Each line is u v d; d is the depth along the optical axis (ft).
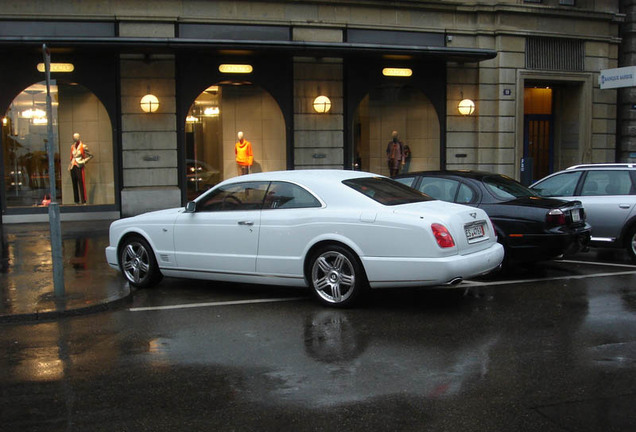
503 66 61.52
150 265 28.58
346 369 17.35
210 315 23.80
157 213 29.07
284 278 25.35
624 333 20.61
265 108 56.95
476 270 23.35
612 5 66.54
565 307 24.22
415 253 22.66
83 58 52.29
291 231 24.90
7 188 51.85
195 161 55.31
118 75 52.85
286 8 55.47
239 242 26.16
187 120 54.90
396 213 23.18
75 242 42.22
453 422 13.82
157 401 15.30
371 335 20.65
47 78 26.04
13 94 51.37
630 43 67.97
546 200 30.07
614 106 67.26
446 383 16.17
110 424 14.02
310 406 14.80
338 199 24.49
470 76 61.46
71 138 53.16
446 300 25.58
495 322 22.08
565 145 68.13
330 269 24.41
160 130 53.67
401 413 14.32
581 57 65.21
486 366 17.44
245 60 55.67
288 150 57.11
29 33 50.42
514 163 62.64
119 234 29.58
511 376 16.63
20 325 22.86
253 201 26.40
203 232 27.09
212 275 27.17
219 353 19.04
